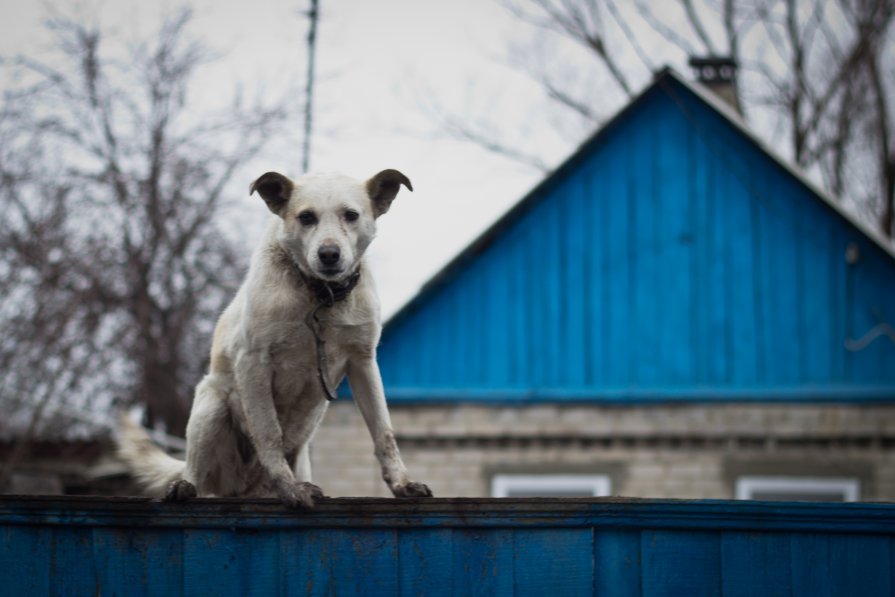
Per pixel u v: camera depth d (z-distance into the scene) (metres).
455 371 13.13
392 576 4.63
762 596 4.53
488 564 4.62
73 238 15.08
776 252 13.26
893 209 22.34
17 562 4.68
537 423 12.87
